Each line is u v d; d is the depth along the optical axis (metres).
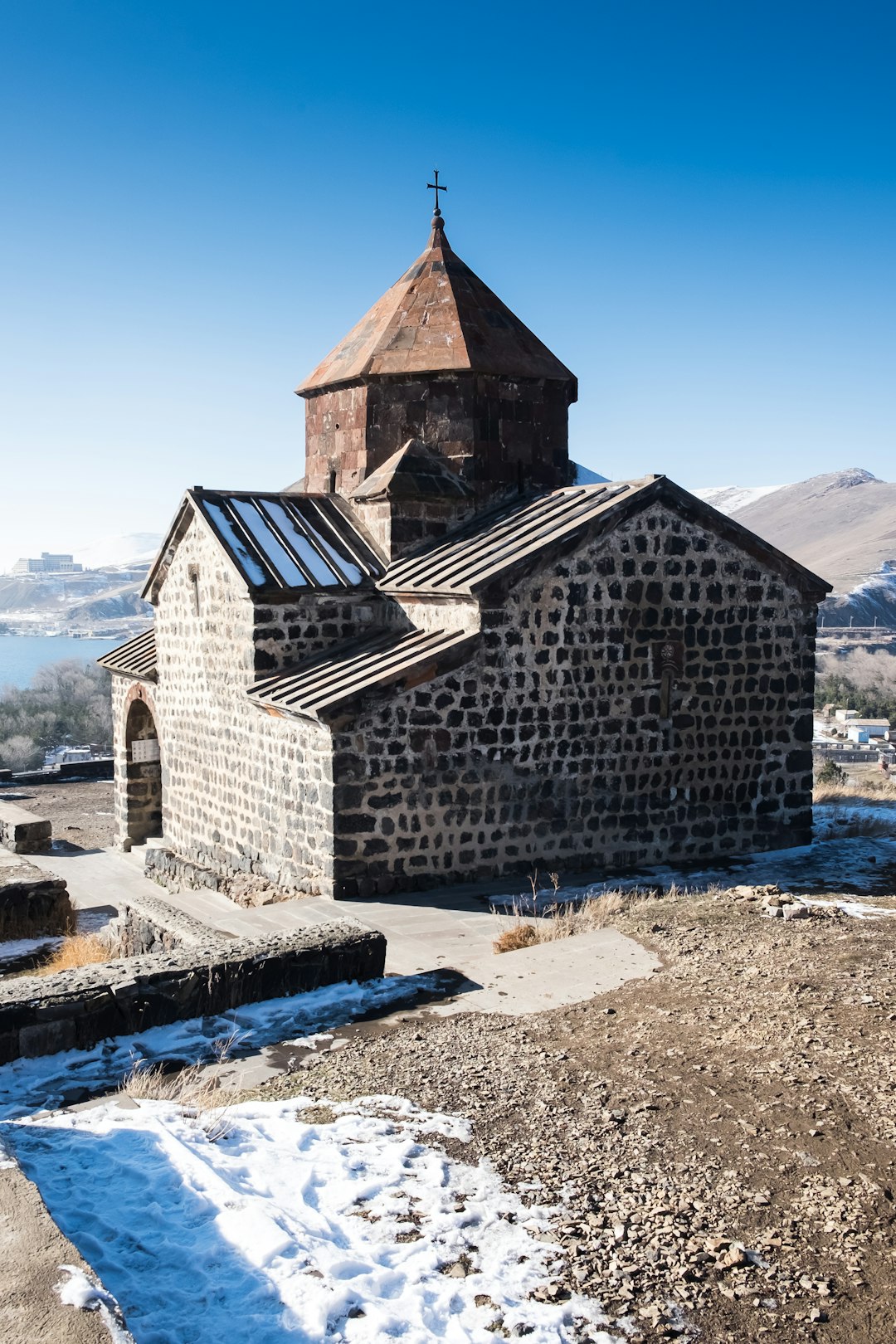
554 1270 4.70
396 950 10.55
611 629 14.34
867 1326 4.37
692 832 15.09
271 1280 4.32
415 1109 6.37
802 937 9.82
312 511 17.09
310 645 15.48
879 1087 6.45
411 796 13.21
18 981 7.93
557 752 14.10
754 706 15.42
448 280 17.98
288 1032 7.91
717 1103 6.34
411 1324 4.20
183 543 17.75
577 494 15.76
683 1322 4.38
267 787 14.86
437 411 17.00
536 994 8.59
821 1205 5.23
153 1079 6.95
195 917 12.43
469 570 14.07
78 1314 3.54
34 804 28.36
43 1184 5.07
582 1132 6.01
